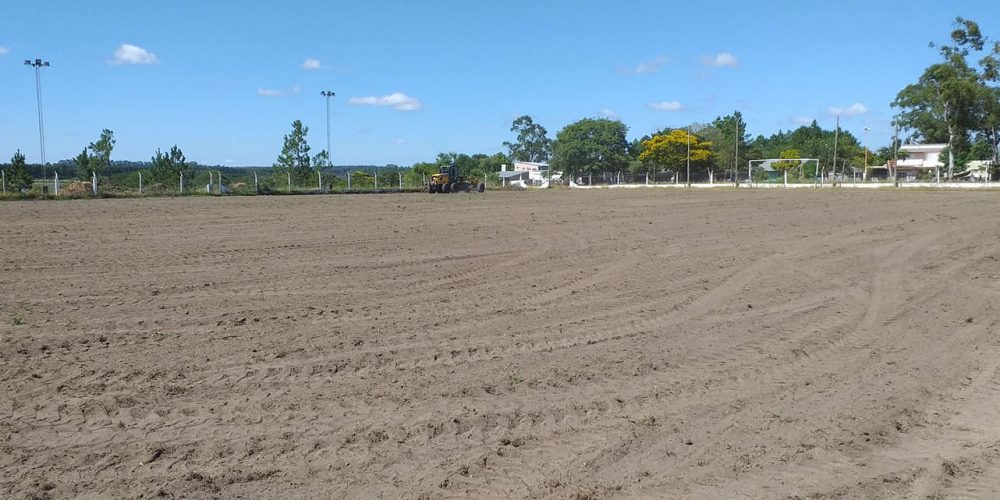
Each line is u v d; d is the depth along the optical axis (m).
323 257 14.44
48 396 6.30
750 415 5.93
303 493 4.55
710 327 8.91
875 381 6.83
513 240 17.38
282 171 54.41
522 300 10.47
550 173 96.31
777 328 8.88
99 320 9.03
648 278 12.25
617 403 6.19
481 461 5.02
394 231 19.33
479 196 42.34
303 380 6.76
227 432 5.54
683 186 70.75
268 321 9.06
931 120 61.16
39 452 5.17
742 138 99.38
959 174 62.69
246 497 4.50
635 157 97.25
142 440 5.38
